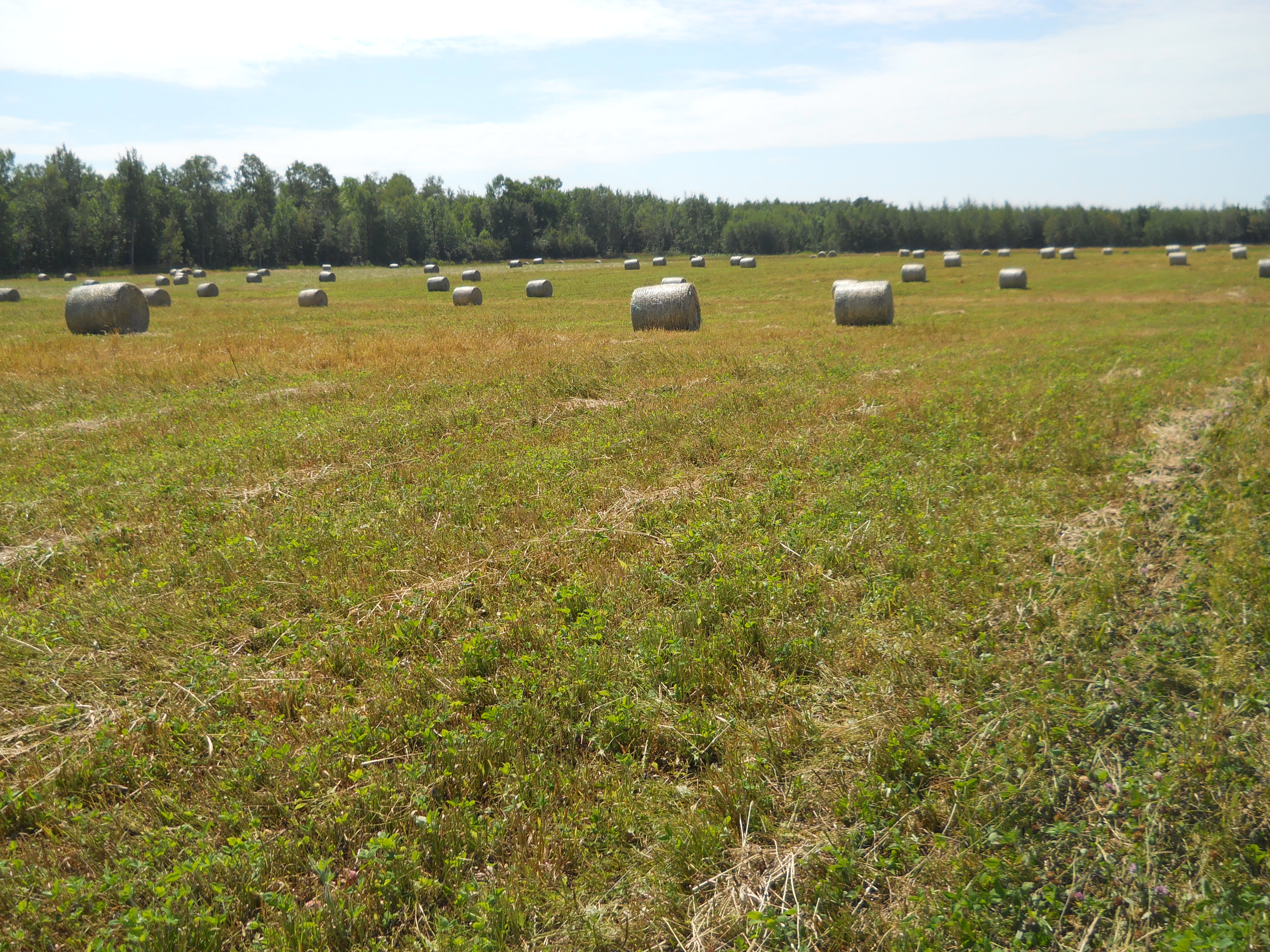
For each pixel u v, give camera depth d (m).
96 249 95.19
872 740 4.25
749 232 128.25
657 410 11.49
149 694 4.86
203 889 3.40
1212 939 2.86
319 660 5.18
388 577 6.29
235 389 14.14
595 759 4.25
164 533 7.34
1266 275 50.91
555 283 59.38
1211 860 3.32
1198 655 4.62
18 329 26.36
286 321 28.28
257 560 6.59
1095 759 3.90
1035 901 3.20
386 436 10.23
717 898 3.38
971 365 15.76
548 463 8.98
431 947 3.12
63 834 3.80
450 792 4.02
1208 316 27.88
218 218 106.81
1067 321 26.59
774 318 28.02
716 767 4.14
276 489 8.45
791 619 5.47
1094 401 11.47
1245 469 7.82
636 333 22.61
